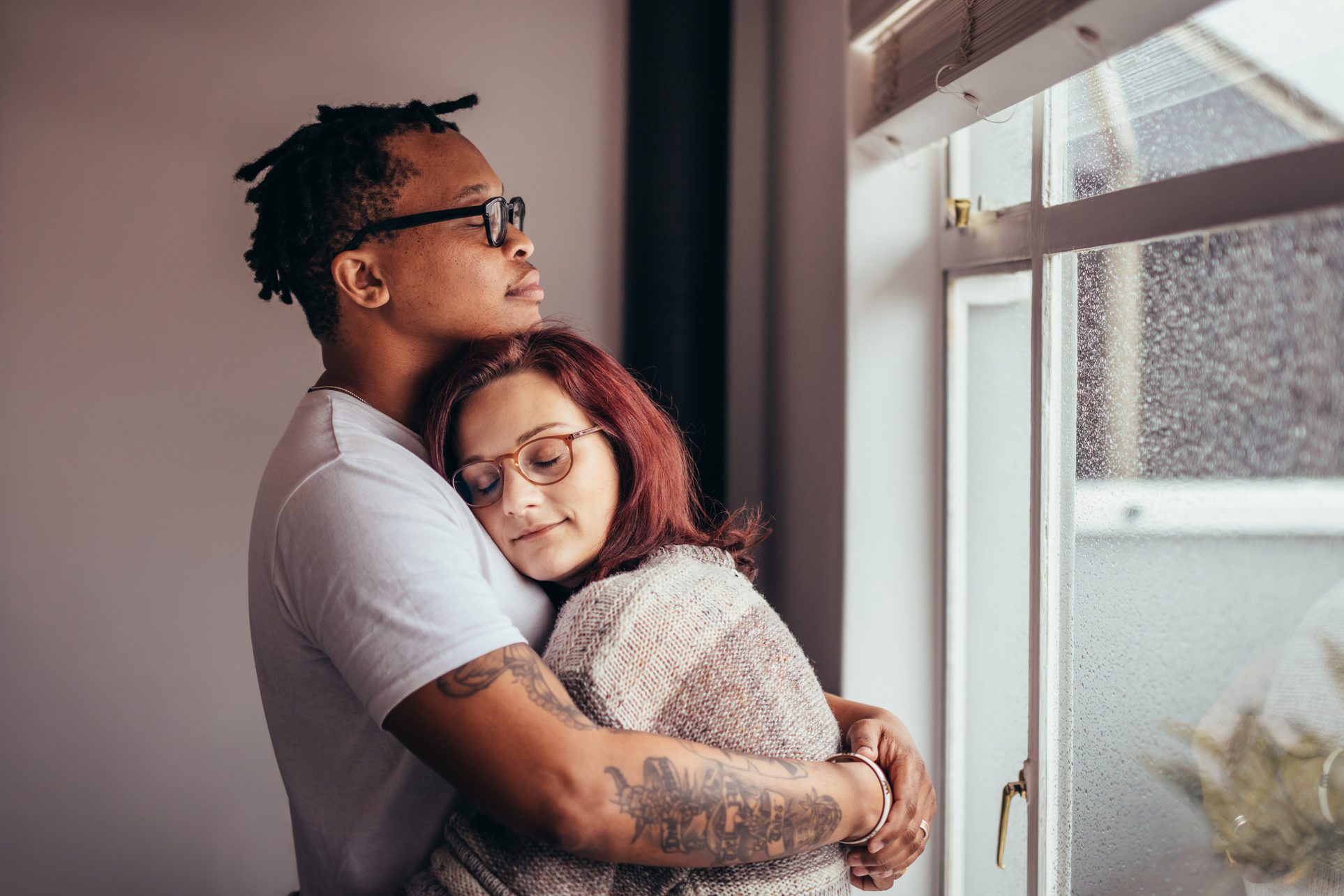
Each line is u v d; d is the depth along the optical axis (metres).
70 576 1.93
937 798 1.55
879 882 1.03
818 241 1.68
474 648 0.80
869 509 1.53
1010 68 1.08
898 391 1.54
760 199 2.06
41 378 1.92
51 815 1.94
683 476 1.11
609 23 2.09
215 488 1.98
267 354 1.99
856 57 1.53
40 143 1.91
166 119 1.94
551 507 1.01
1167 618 0.98
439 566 0.85
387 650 0.81
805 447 1.74
